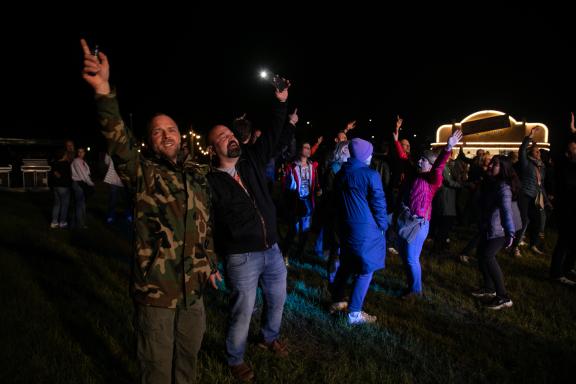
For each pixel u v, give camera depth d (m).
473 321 4.68
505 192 4.87
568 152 6.00
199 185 2.68
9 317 4.28
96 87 2.29
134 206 2.51
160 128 2.62
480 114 23.08
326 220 5.73
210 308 4.75
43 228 9.09
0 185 18.95
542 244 8.55
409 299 5.19
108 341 3.86
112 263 6.38
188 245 2.56
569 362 3.77
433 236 8.68
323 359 3.75
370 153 4.54
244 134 3.95
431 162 5.01
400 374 3.48
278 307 3.63
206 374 3.39
